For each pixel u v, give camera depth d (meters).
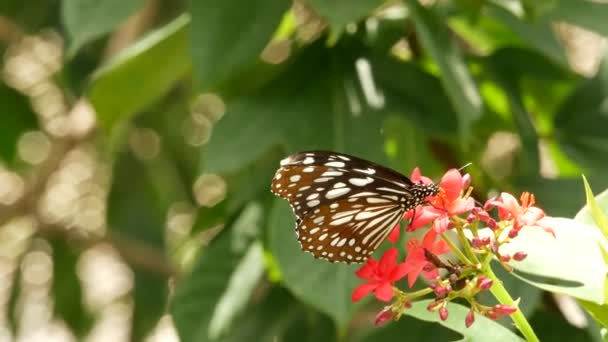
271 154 1.12
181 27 0.95
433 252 0.71
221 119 0.94
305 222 0.73
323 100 0.94
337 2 0.88
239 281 0.97
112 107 0.99
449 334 0.91
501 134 1.23
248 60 0.93
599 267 0.73
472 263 0.72
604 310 0.73
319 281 0.88
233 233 0.99
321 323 1.01
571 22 0.97
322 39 0.97
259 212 0.99
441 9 1.01
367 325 1.05
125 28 1.44
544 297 0.98
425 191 0.72
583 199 0.94
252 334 0.98
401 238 0.88
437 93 0.95
